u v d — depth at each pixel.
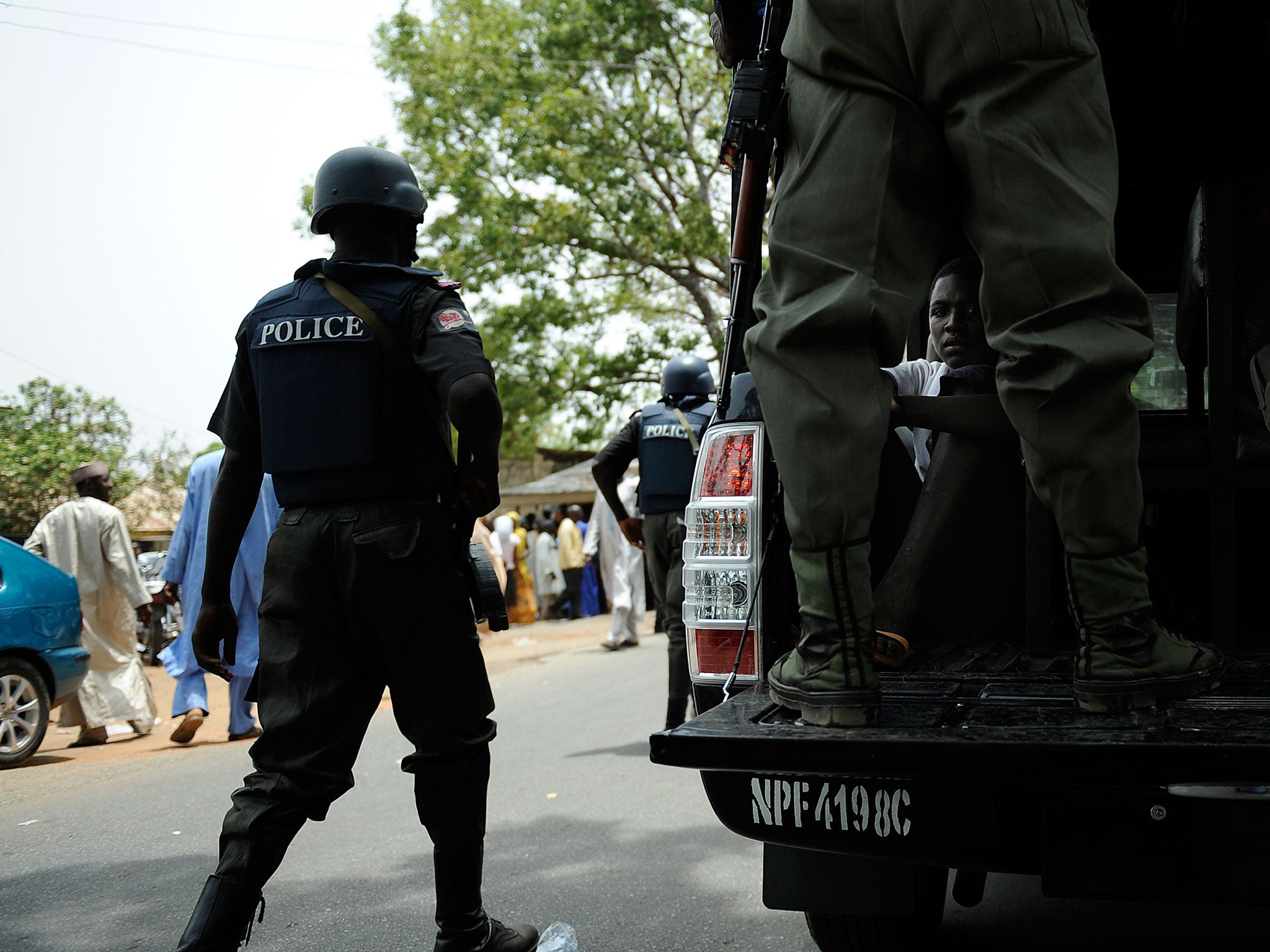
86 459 21.36
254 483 2.88
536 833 4.84
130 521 23.42
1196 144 4.25
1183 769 1.91
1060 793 2.04
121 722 7.93
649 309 28.64
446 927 2.78
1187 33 3.78
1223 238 2.85
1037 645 2.84
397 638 2.65
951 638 2.98
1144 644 2.19
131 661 8.08
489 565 2.83
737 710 2.40
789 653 2.38
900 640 2.71
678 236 24.42
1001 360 2.23
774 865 2.61
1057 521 2.22
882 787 2.19
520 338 27.16
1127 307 2.17
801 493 2.20
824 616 2.20
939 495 2.98
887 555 3.18
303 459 2.66
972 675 2.61
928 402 2.88
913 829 2.17
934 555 2.94
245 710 7.69
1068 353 2.11
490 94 25.23
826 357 2.21
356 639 2.68
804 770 2.10
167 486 24.77
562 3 25.61
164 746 7.62
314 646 2.67
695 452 6.10
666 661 11.53
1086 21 2.29
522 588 20.02
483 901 3.92
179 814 5.45
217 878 2.49
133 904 4.00
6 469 20.48
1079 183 2.17
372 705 2.76
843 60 2.25
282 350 2.71
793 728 2.20
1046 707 2.29
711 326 25.62
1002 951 3.30
